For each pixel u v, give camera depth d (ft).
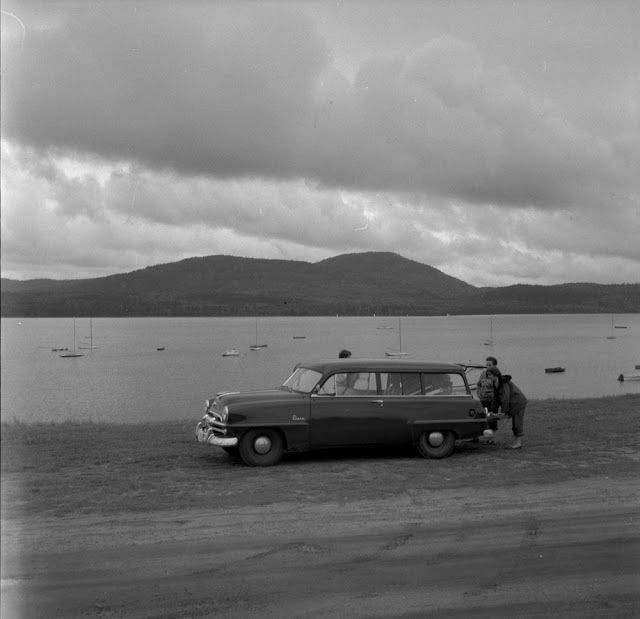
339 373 34.40
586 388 200.64
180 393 202.80
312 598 16.60
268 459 32.86
